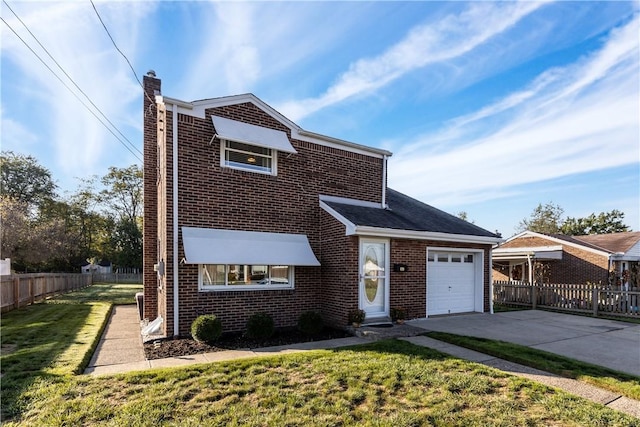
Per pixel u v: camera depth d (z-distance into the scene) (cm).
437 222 1380
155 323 1014
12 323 1157
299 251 1105
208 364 661
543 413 478
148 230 1267
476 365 669
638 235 2309
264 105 1118
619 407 506
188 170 965
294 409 482
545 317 1347
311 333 983
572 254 2208
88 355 734
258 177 1080
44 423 432
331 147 1248
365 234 1071
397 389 554
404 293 1186
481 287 1416
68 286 2650
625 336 996
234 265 1018
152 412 462
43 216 4188
